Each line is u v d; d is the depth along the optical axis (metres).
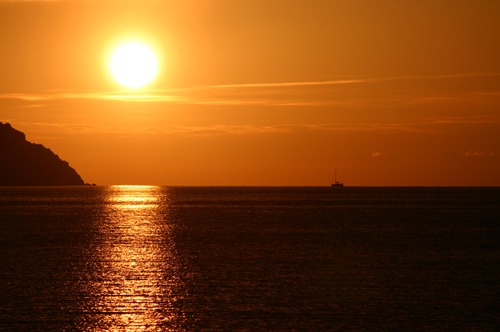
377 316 166.25
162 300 182.75
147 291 194.62
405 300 182.88
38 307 173.88
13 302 178.88
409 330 155.00
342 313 169.12
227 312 170.00
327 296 188.00
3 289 195.75
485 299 184.38
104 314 167.38
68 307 174.25
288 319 163.12
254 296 188.00
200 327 156.62
